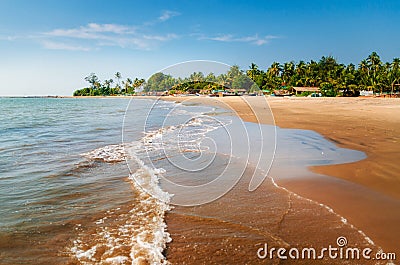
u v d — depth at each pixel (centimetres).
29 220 388
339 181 541
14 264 294
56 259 303
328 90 5072
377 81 5219
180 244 329
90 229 364
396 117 1655
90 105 4225
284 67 6912
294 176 573
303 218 391
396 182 529
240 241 335
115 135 1088
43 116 2255
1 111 3111
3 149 853
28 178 564
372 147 833
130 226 371
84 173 591
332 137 1009
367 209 418
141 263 295
